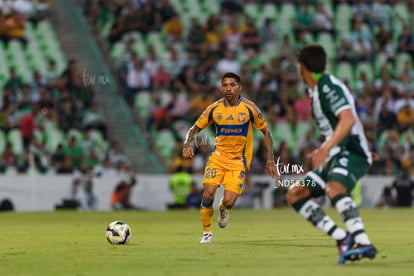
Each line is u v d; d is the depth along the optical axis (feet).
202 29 350.02
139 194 287.28
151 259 99.45
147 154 315.78
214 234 153.28
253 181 293.84
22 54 338.75
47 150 296.92
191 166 296.30
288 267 87.97
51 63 322.96
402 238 143.64
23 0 351.87
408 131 336.90
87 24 359.25
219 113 128.26
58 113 305.12
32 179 278.87
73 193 283.38
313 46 89.71
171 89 329.31
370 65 369.09
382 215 243.40
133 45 350.84
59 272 85.61
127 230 127.13
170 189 289.94
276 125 326.85
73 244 128.26
